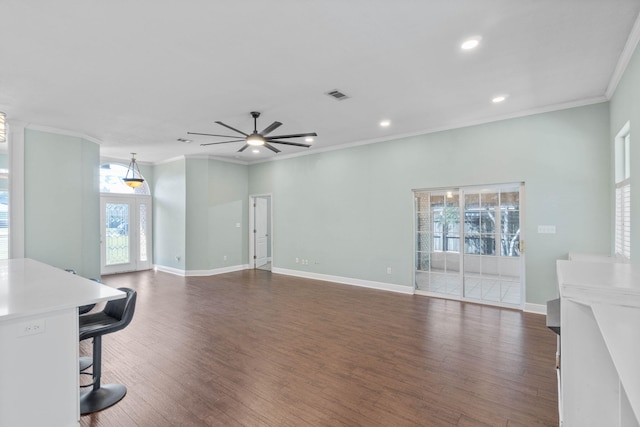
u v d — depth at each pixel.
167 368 2.94
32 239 4.85
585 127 4.09
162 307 4.89
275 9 2.20
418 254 5.69
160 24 2.37
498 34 2.54
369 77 3.32
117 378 2.75
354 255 6.38
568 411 1.67
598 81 3.48
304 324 4.11
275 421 2.19
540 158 4.39
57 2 2.10
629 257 3.10
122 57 2.87
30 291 2.21
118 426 2.14
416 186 5.55
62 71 3.13
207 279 7.02
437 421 2.18
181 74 3.21
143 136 5.65
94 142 5.77
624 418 1.21
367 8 2.20
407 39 2.60
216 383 2.68
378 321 4.21
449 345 3.43
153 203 8.45
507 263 4.79
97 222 5.87
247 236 8.39
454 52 2.82
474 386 2.62
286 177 7.53
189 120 4.72
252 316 4.45
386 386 2.63
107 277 7.29
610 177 3.93
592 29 2.48
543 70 3.19
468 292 5.14
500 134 4.70
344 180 6.50
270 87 3.55
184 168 7.47
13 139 4.69
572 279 1.67
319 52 2.80
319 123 4.96
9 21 2.31
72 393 1.97
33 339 1.83
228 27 2.42
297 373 2.84
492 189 4.88
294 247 7.39
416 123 5.01
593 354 1.61
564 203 4.24
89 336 2.29
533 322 4.11
